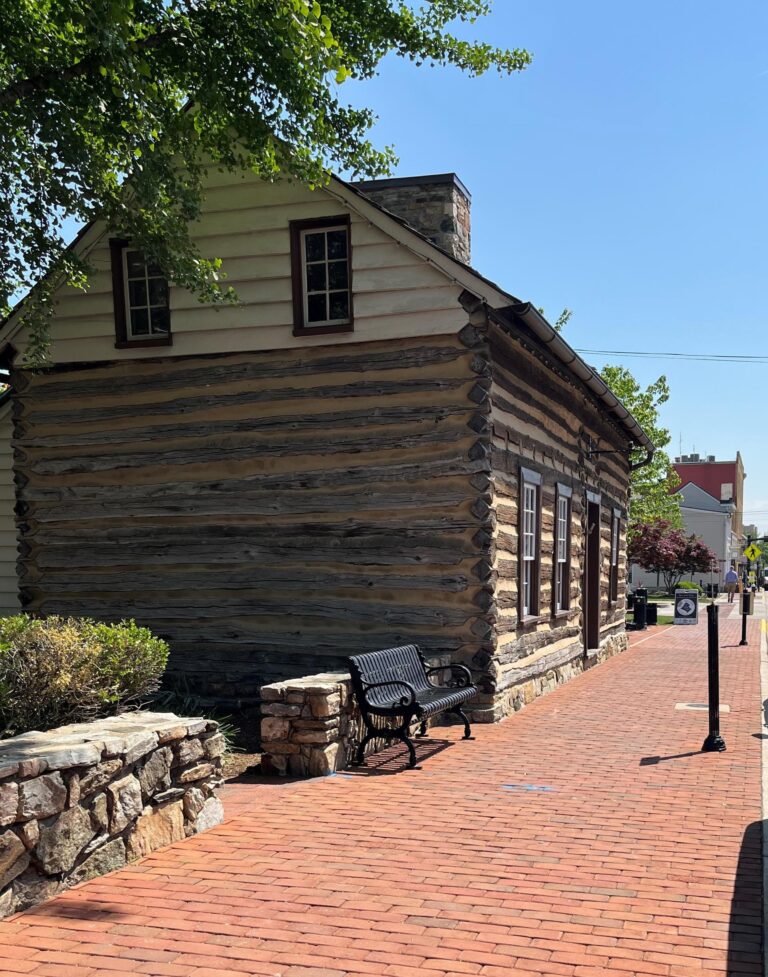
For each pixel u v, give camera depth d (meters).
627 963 3.57
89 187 8.31
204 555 10.16
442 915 4.05
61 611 10.73
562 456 12.80
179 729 5.27
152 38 7.66
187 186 9.10
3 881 4.02
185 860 4.84
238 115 8.02
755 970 3.51
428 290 9.29
